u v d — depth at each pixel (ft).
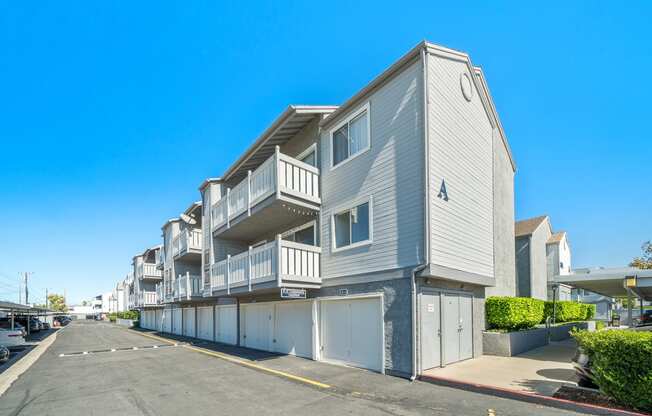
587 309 79.15
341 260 41.83
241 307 63.21
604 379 23.67
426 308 34.65
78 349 66.85
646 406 22.15
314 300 44.80
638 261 105.50
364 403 26.40
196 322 85.25
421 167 34.35
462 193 40.14
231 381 34.55
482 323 44.57
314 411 24.93
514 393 26.55
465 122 42.16
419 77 35.65
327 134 46.09
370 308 37.76
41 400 29.71
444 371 33.73
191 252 79.71
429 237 33.30
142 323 148.46
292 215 48.44
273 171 43.37
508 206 58.34
